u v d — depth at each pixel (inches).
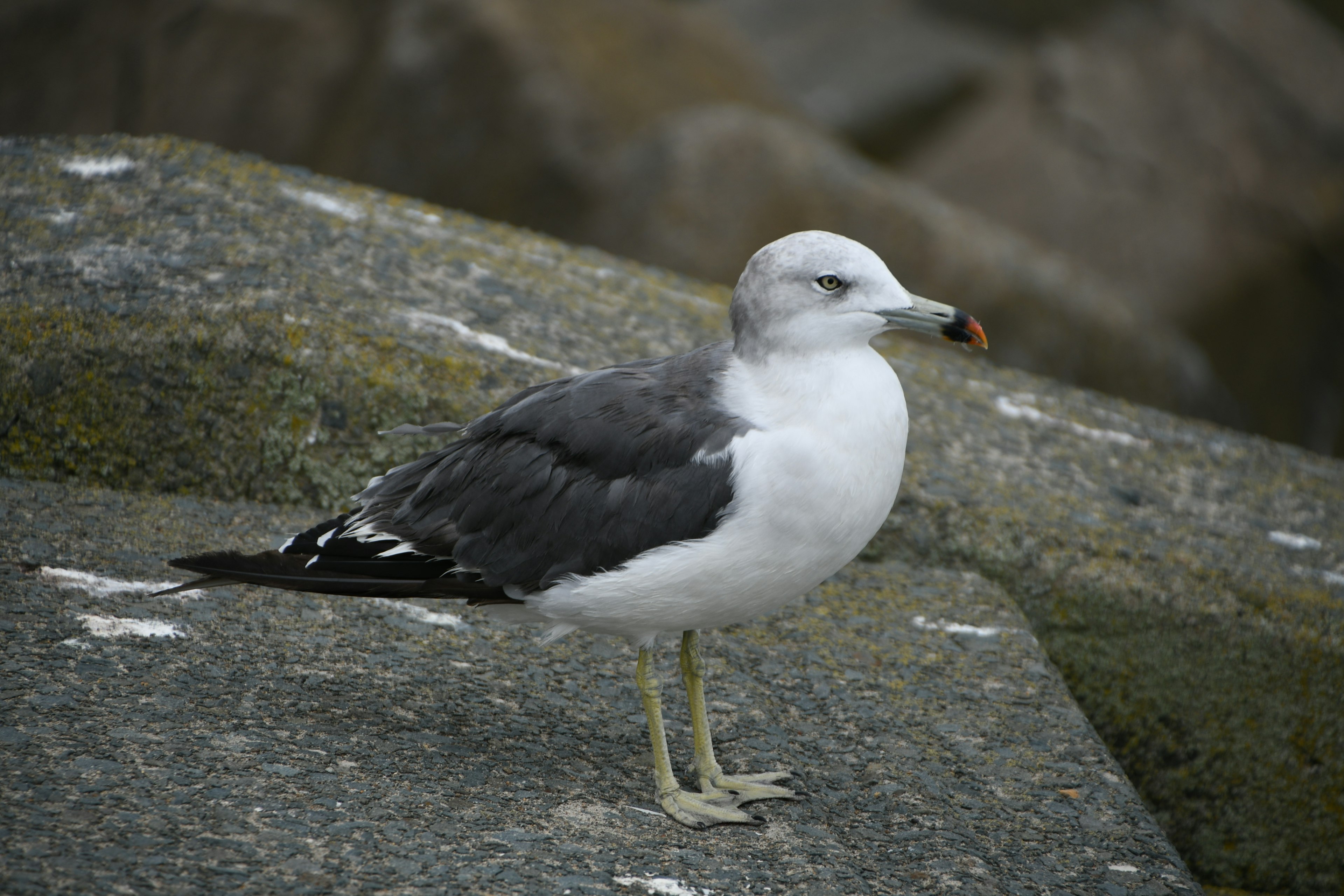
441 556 267.1
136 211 416.2
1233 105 910.4
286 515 358.3
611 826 244.8
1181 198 864.9
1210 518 408.5
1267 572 376.8
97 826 214.8
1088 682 372.2
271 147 793.6
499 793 249.6
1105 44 940.0
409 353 370.9
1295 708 364.8
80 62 839.7
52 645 272.2
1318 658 361.1
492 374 374.9
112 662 269.9
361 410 362.3
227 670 276.4
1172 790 373.1
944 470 399.5
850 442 249.9
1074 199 866.1
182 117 807.7
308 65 794.8
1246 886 374.9
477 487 263.4
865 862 246.5
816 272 255.9
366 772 247.0
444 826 233.1
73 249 386.0
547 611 258.7
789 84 1074.7
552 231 720.3
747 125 661.3
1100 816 273.1
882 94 1051.9
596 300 453.1
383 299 400.2
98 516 337.4
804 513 247.4
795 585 257.9
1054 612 371.2
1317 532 409.4
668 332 442.6
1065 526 379.6
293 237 423.8
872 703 306.3
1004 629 344.2
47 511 334.0
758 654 321.4
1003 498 389.1
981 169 893.8
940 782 279.3
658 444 253.0
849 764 282.2
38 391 352.2
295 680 278.2
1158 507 409.1
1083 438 452.4
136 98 823.1
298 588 257.1
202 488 362.9
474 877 218.4
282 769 241.8
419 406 363.9
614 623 257.1
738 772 274.8
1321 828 369.7
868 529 257.4
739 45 853.2
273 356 360.5
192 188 440.1
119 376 354.9
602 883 223.3
